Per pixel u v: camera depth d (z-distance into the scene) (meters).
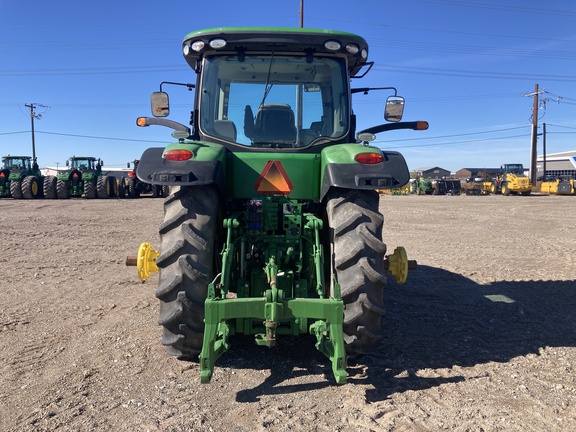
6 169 24.97
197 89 4.42
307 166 4.01
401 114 4.90
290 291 3.59
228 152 4.05
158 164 3.64
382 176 3.48
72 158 27.42
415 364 3.76
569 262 8.12
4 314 4.99
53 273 6.98
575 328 4.69
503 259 8.41
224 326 3.23
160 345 4.13
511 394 3.25
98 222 13.21
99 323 4.74
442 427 2.83
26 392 3.26
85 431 2.78
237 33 4.09
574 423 2.87
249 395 3.23
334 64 4.34
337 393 3.25
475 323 4.82
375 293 3.46
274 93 4.34
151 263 3.79
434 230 12.49
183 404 3.09
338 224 3.55
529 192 36.25
